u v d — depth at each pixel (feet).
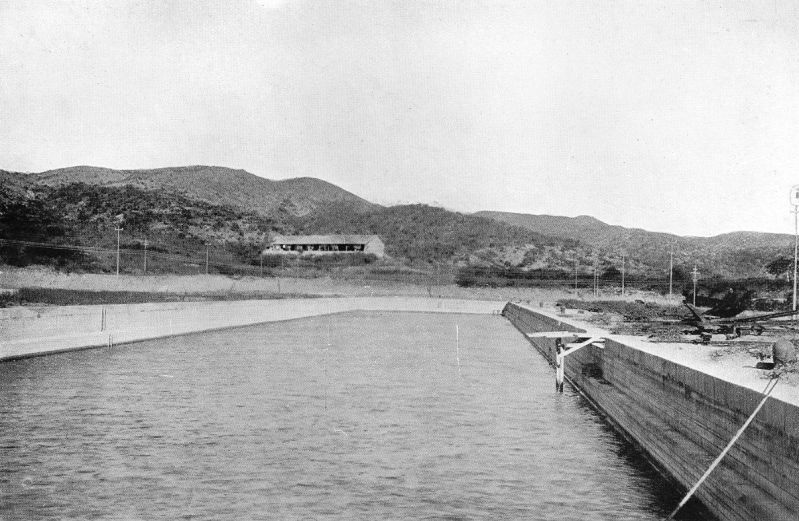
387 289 513.45
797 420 40.98
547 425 97.14
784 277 310.04
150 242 542.57
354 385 129.90
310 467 74.95
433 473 73.36
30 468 73.46
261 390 122.31
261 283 476.54
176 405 107.34
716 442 55.16
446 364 164.45
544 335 129.39
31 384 124.36
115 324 195.83
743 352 103.71
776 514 42.63
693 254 623.36
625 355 95.96
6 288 284.82
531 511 62.18
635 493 66.95
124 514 60.59
